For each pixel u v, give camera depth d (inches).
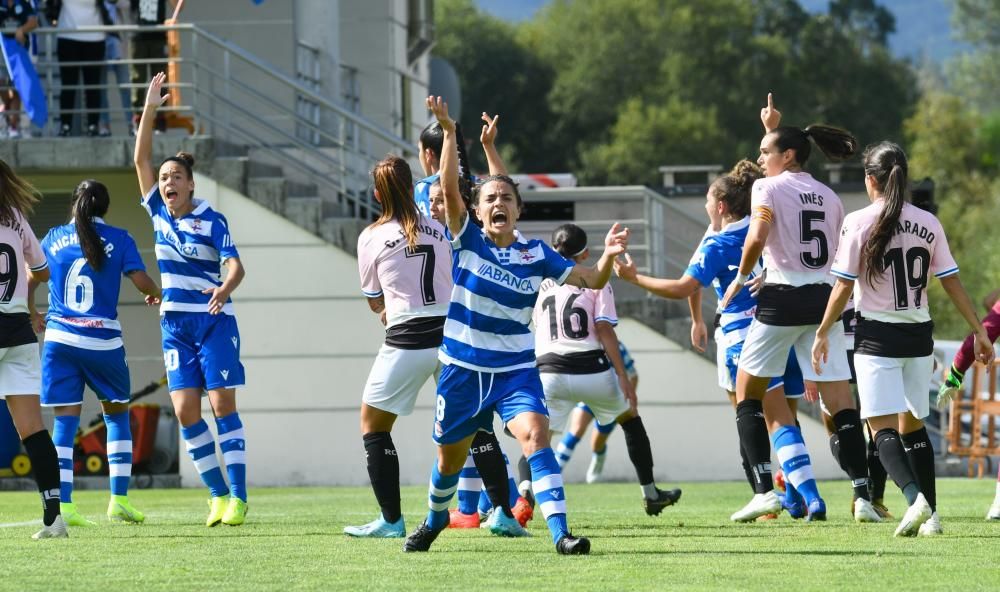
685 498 1306.6
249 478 1663.4
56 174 1720.0
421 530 754.2
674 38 7239.2
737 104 7111.2
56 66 1673.2
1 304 826.2
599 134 7322.8
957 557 692.1
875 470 983.6
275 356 1664.6
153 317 1823.3
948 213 5812.0
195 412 975.6
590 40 7386.8
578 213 1930.4
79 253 987.3
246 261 1662.2
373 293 822.5
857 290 805.2
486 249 702.5
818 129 916.6
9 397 848.3
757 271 965.2
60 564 701.9
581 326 1031.6
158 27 1653.5
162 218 981.8
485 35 7844.5
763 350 903.7
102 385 1002.7
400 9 2421.3
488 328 703.1
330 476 1659.7
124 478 1029.8
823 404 967.0
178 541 832.9
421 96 2861.7
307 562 701.9
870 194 812.6
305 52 1974.7
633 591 578.2
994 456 1743.4
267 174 1729.8
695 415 1692.9
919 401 804.0
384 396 815.1
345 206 1734.7
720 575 629.6
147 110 1002.7
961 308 810.8
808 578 616.1
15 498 1407.5
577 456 1688.0
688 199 1999.3
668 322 1697.8
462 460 733.9
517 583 608.4
